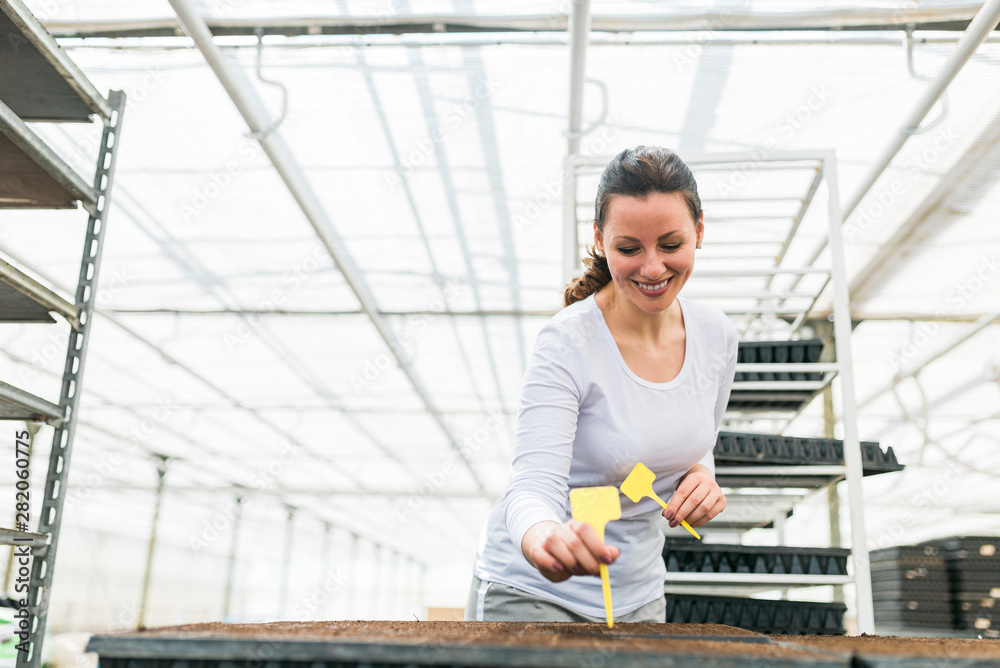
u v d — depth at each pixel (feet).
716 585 10.09
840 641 3.19
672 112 13.75
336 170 16.19
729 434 9.16
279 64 12.68
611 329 4.69
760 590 10.98
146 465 45.47
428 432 38.55
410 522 66.33
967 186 15.78
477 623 3.74
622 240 3.94
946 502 43.01
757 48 11.90
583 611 4.79
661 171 3.85
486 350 26.84
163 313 24.12
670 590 11.19
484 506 56.44
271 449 42.47
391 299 22.85
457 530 71.20
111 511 52.24
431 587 101.40
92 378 30.12
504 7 11.15
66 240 19.56
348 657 2.31
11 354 25.22
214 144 15.42
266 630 2.91
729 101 13.35
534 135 14.73
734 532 14.60
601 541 3.11
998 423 31.37
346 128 14.73
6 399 4.97
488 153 15.46
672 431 4.67
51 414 5.49
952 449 34.58
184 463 45.65
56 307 5.53
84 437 38.75
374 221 18.31
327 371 29.63
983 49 11.70
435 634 2.76
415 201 17.42
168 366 28.99
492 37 11.93
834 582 8.57
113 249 19.95
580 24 10.32
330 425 37.58
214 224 18.70
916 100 13.10
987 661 2.17
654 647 2.42
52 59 5.42
